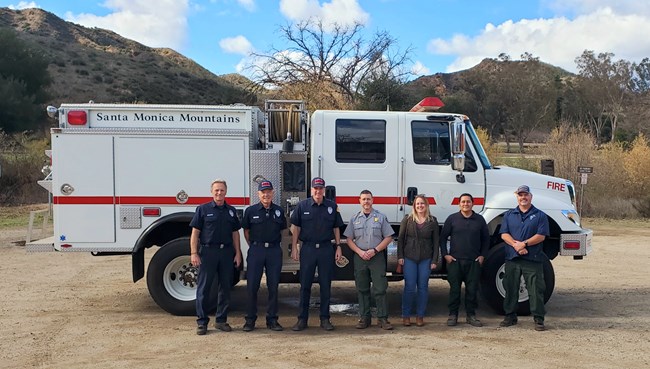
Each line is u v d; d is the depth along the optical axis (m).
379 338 6.38
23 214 18.44
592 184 20.75
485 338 6.38
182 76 72.62
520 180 7.59
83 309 7.61
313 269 6.62
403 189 7.34
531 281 6.73
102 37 82.56
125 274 10.09
